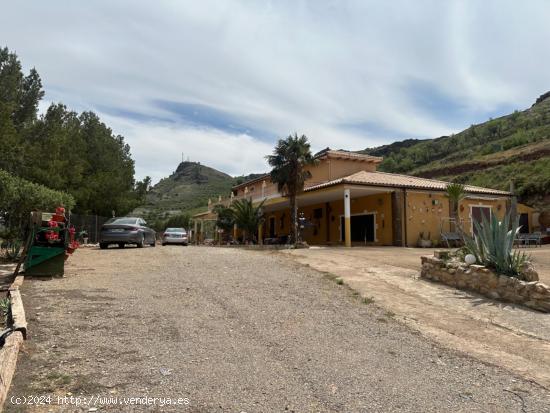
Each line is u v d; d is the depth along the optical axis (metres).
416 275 11.79
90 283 9.37
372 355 5.62
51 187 22.02
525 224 32.81
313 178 30.77
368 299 8.88
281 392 4.30
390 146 106.31
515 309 8.57
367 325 7.10
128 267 11.93
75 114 31.94
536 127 67.94
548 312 8.38
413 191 24.38
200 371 4.73
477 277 9.85
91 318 6.55
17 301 6.98
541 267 13.42
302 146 22.80
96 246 22.69
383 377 4.86
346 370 5.02
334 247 21.92
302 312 7.67
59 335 5.66
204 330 6.28
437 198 25.16
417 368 5.23
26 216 13.44
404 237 23.73
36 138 22.80
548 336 6.91
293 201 23.34
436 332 6.93
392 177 27.36
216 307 7.66
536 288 8.65
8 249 14.02
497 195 27.19
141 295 8.33
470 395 4.48
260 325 6.70
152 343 5.57
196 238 47.59
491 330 7.17
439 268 10.92
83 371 4.54
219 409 3.86
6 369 4.15
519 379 5.02
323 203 30.03
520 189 40.50
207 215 45.09
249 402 4.04
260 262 13.54
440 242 24.23
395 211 23.78
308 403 4.09
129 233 19.17
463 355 5.85
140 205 37.53
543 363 5.66
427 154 77.12
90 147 32.06
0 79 21.02
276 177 23.05
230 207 31.69
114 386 4.21
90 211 30.86
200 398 4.06
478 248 10.44
